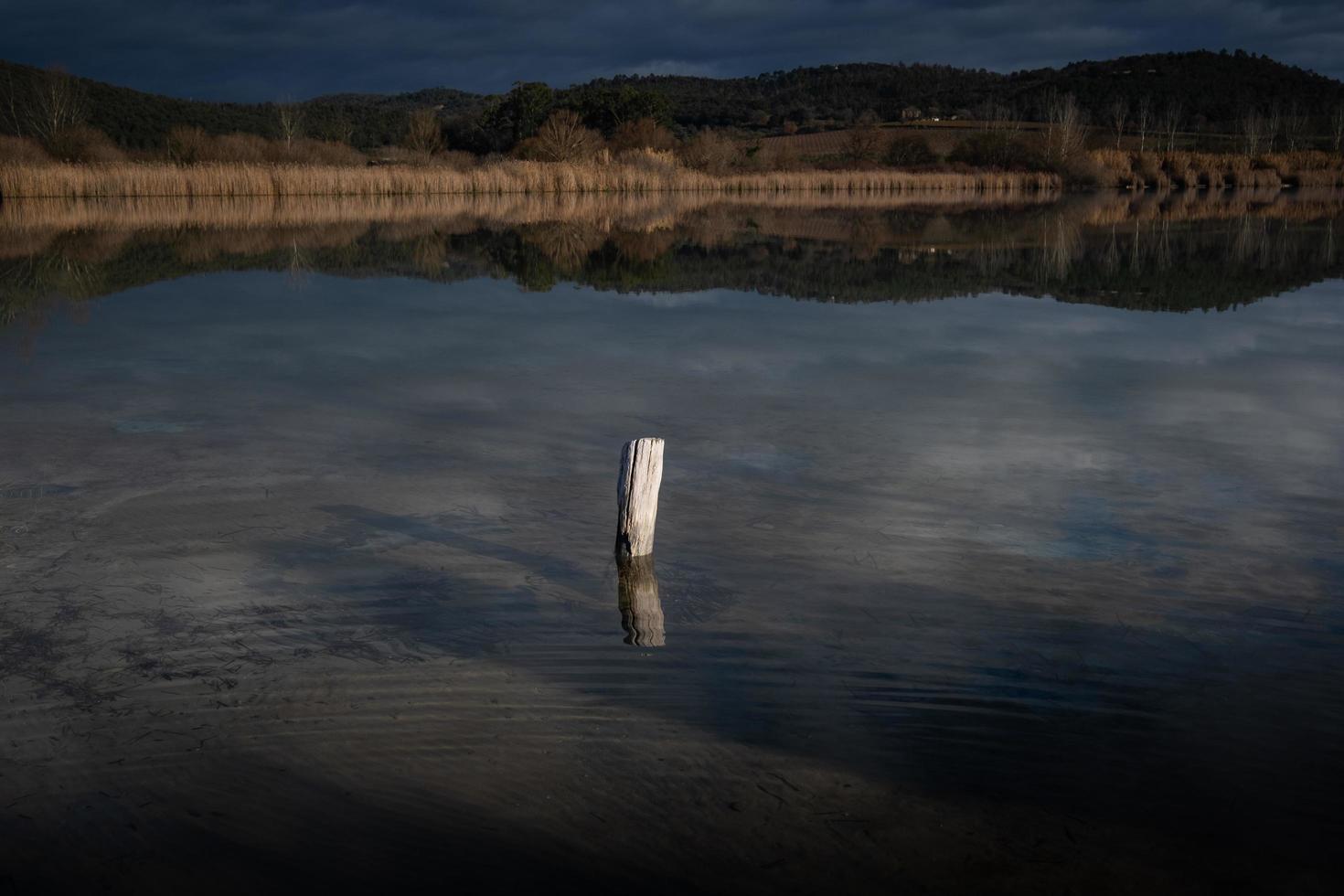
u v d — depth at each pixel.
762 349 12.73
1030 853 3.43
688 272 21.34
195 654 4.76
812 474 7.55
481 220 36.44
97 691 4.43
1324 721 4.20
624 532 5.89
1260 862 3.40
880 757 3.96
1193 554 5.98
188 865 3.35
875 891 3.26
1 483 7.22
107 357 12.09
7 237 27.55
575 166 57.84
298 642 4.89
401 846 3.45
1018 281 20.03
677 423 9.02
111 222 33.31
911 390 10.37
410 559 5.91
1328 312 15.80
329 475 7.49
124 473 7.49
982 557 5.94
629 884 3.27
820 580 5.62
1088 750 4.00
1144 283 19.56
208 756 3.95
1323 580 5.61
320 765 3.90
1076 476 7.48
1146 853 3.44
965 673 4.59
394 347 12.84
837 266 22.58
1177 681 4.52
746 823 3.57
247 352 12.42
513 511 6.73
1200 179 72.81
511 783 3.79
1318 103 149.62
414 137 66.69
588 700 4.36
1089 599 5.37
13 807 3.64
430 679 4.54
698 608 5.27
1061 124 72.50
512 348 12.73
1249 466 7.74
